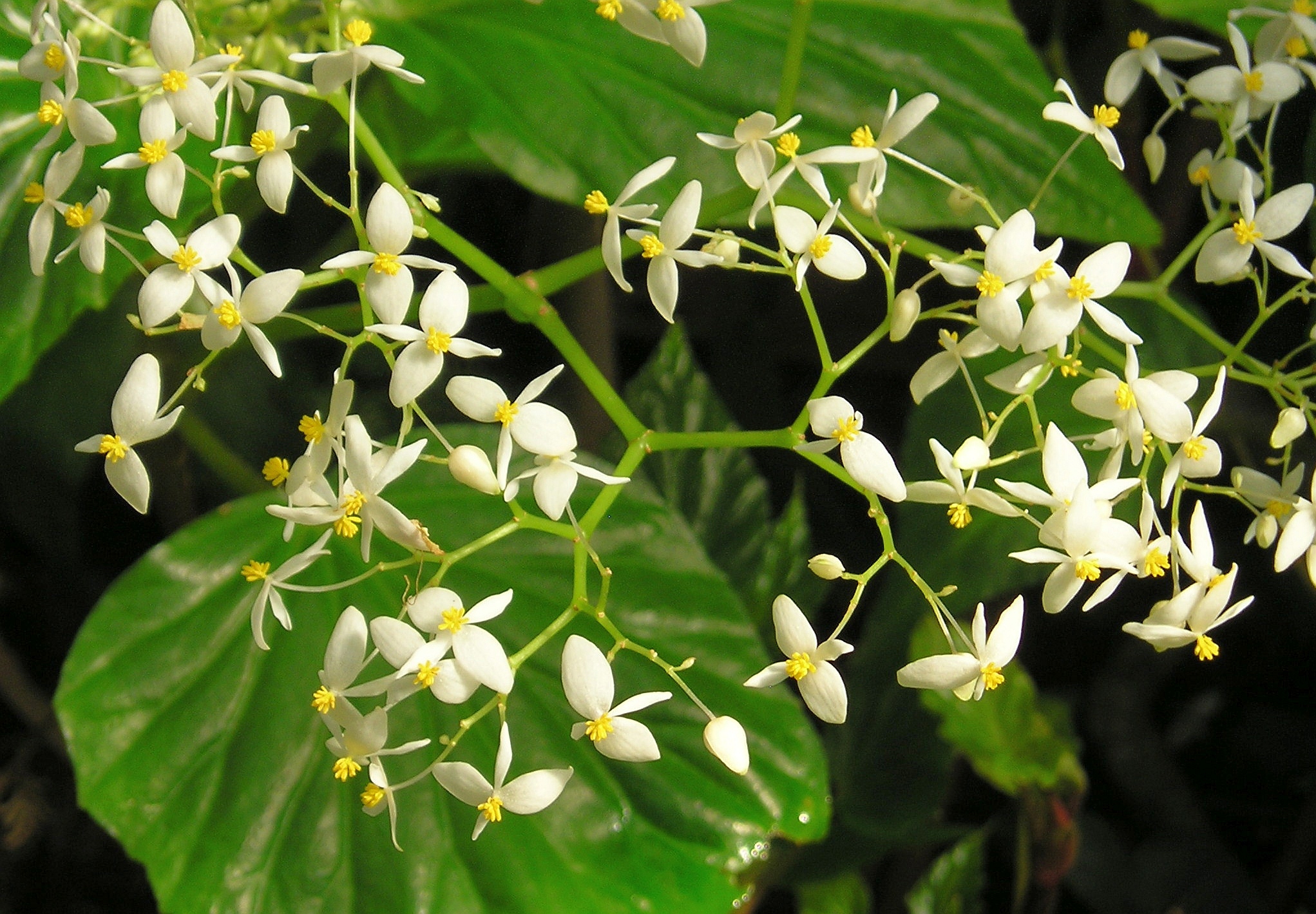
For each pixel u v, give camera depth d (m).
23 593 0.98
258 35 0.70
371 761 0.63
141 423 0.63
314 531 0.72
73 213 0.64
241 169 0.63
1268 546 0.65
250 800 0.69
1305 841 0.90
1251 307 0.92
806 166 0.64
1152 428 0.63
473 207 0.99
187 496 0.81
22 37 0.72
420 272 0.97
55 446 0.81
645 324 1.05
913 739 0.80
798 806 0.70
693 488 0.85
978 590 0.74
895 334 0.64
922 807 0.80
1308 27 0.68
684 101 0.73
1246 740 1.01
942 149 0.73
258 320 0.63
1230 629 1.01
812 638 0.63
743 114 0.73
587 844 0.69
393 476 0.62
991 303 0.63
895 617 0.80
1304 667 1.00
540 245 0.90
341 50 0.64
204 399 0.86
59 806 0.91
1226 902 0.92
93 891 0.91
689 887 0.69
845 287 1.01
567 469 0.63
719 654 0.72
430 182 0.97
